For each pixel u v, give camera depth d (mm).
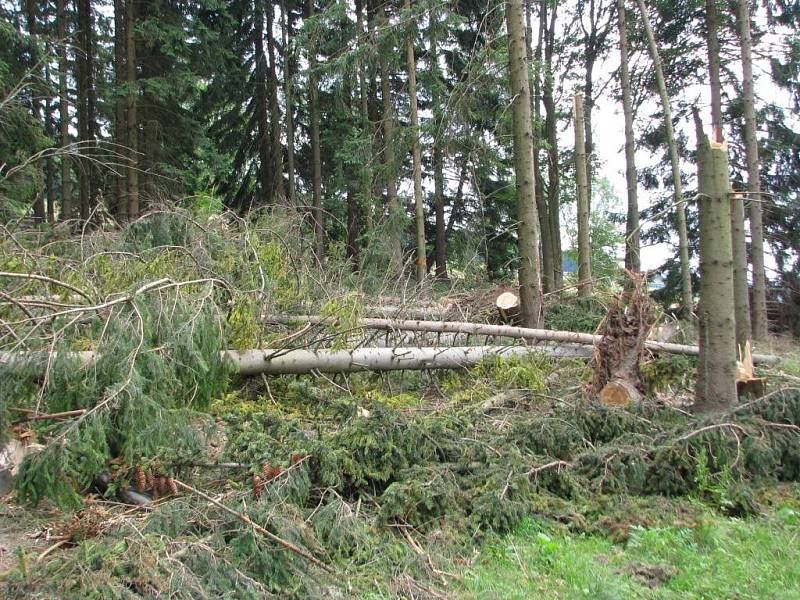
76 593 2285
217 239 7082
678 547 3205
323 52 16031
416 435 3986
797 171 16359
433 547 3172
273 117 19234
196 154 16297
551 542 3252
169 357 4102
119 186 13867
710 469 4109
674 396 6023
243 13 19156
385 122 14625
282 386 5980
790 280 16141
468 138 12359
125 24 13891
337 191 18031
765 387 5285
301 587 2730
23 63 11945
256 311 6008
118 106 14648
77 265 5805
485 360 6848
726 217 4973
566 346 7770
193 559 2633
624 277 6125
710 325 5004
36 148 10156
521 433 4398
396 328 7324
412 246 18188
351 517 3264
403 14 11664
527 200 8344
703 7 14133
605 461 4012
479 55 10945
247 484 3484
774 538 3299
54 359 3471
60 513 3418
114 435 3525
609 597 2729
